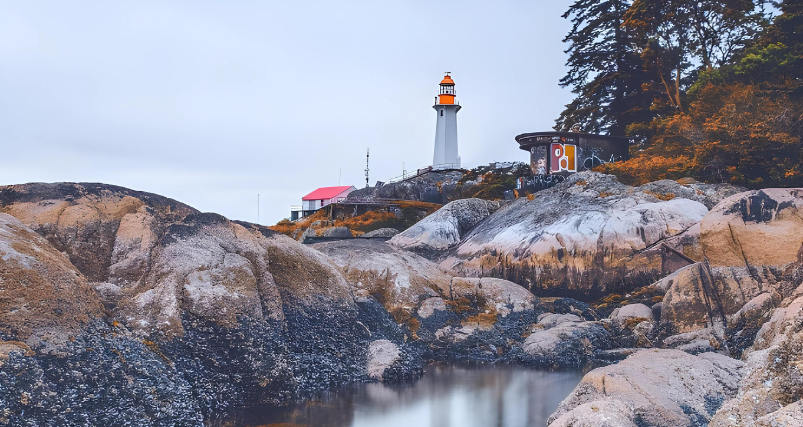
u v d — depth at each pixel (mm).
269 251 20453
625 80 56812
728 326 20797
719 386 12602
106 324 14438
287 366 16750
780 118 38312
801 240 21000
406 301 24156
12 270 12984
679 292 22641
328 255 26125
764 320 19875
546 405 16266
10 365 11461
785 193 22016
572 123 61656
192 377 14750
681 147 42406
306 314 19500
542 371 20453
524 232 32875
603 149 46500
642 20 53344
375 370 18828
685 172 39031
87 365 12680
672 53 52500
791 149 37844
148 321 15367
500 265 32094
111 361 13211
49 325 12750
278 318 18234
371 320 21875
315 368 17703
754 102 39594
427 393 17359
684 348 20375
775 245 21203
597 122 60094
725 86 42500
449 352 22828
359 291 23062
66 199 17656
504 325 24547
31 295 12875
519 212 35500
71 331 13133
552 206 34188
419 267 26453
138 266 17062
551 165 45625
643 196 31922
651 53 52312
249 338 16453
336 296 21078
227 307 16719
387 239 40844
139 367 13562
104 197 18250
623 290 28469
